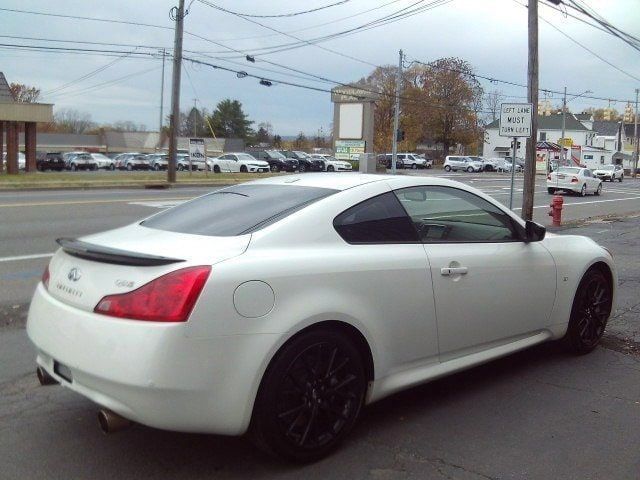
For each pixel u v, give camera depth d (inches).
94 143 3897.6
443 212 171.2
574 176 1237.1
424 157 2832.2
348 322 139.3
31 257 376.5
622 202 1098.1
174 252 130.8
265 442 130.0
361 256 145.2
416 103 2920.8
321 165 2073.1
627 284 342.0
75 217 568.1
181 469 133.8
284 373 129.4
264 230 138.6
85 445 143.7
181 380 118.3
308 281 134.0
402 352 153.0
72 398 170.6
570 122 3622.0
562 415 164.9
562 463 139.1
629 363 207.0
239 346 123.7
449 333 163.3
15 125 1414.9
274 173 1836.9
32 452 140.3
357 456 140.5
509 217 189.0
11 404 166.1
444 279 160.1
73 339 126.3
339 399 141.0
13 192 917.8
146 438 147.3
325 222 145.3
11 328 235.3
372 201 156.5
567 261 200.5
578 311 207.6
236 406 124.0
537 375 193.9
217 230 143.2
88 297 127.4
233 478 130.6
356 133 2297.0
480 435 152.0
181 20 1155.9
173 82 1176.2
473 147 3395.7
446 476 132.7
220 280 123.0
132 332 118.7
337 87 2320.4
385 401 171.3
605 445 148.3
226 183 1258.6
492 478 132.2
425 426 156.3
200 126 4665.4
